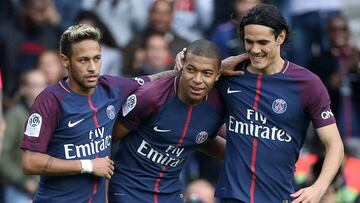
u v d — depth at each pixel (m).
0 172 27.34
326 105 18.88
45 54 29.78
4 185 27.53
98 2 32.44
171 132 19.23
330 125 18.84
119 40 32.00
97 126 18.83
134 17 32.44
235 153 19.03
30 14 31.48
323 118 18.84
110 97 19.05
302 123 18.98
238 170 18.94
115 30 32.09
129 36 32.19
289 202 19.08
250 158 18.91
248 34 18.39
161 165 19.52
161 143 19.36
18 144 27.47
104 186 19.22
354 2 35.66
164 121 19.17
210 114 19.30
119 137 19.48
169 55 30.02
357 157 28.66
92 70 18.50
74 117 18.69
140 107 19.11
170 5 31.17
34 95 27.78
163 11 30.98
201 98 18.91
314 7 32.12
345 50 31.67
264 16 18.30
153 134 19.28
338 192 24.50
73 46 18.47
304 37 31.88
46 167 18.56
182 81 18.88
